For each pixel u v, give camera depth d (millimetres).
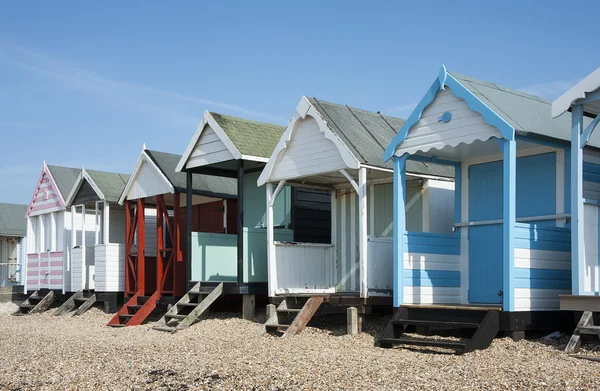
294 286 15688
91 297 21281
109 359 11789
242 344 12820
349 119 14969
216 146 17031
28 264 25625
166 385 9594
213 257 17781
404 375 9211
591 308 10883
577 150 11422
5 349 13875
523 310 11500
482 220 13797
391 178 15789
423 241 13250
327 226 18703
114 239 23516
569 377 8609
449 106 12352
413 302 12891
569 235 12547
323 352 11469
